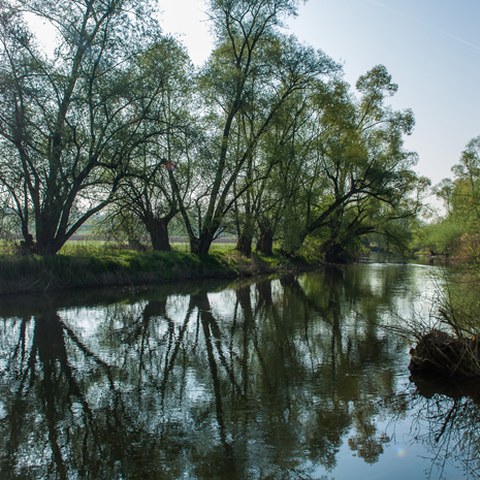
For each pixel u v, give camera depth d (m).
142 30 20.61
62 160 20.61
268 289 23.59
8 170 19.62
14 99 18.33
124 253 26.28
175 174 27.19
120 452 6.24
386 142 38.97
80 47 19.72
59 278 20.97
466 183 45.06
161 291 22.09
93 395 8.30
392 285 25.23
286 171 32.09
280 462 6.01
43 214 21.22
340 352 11.12
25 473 5.75
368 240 59.12
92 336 12.76
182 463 5.95
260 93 28.70
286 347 11.66
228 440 6.57
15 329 13.47
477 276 15.40
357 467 5.91
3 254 20.44
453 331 10.29
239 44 29.95
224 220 31.08
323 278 29.95
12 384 8.86
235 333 13.22
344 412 7.54
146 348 11.54
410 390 8.47
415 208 42.09
